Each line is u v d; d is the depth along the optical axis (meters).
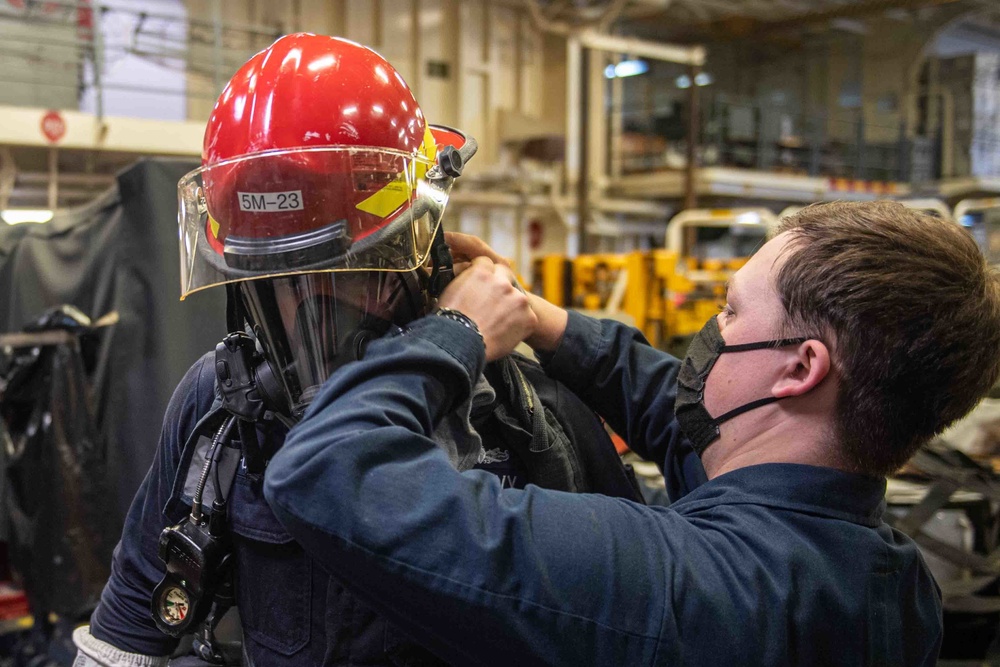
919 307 0.71
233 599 0.88
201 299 2.15
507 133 8.30
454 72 8.23
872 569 0.74
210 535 0.83
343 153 0.73
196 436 0.85
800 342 0.76
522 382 0.90
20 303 2.64
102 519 2.30
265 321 0.77
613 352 1.07
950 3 10.09
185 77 5.74
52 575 2.27
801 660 0.69
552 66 8.96
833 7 10.38
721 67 11.93
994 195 9.80
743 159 9.36
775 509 0.75
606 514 0.71
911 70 10.70
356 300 0.76
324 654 0.80
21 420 2.41
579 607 0.65
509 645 0.65
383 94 0.79
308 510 0.64
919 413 0.74
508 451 0.89
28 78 4.64
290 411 0.77
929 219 0.77
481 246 0.89
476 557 0.64
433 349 0.71
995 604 2.38
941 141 10.16
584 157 8.24
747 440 0.81
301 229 0.73
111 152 4.74
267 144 0.74
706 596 0.67
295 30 7.04
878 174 10.47
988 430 2.47
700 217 5.68
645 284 4.99
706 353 0.84
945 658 2.51
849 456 0.77
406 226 0.76
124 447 2.22
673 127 9.35
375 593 0.67
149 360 2.15
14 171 4.85
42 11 4.62
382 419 0.66
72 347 2.33
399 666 0.79
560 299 5.53
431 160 0.83
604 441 1.02
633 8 9.26
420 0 7.90
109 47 4.82
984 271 0.76
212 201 0.77
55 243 2.63
